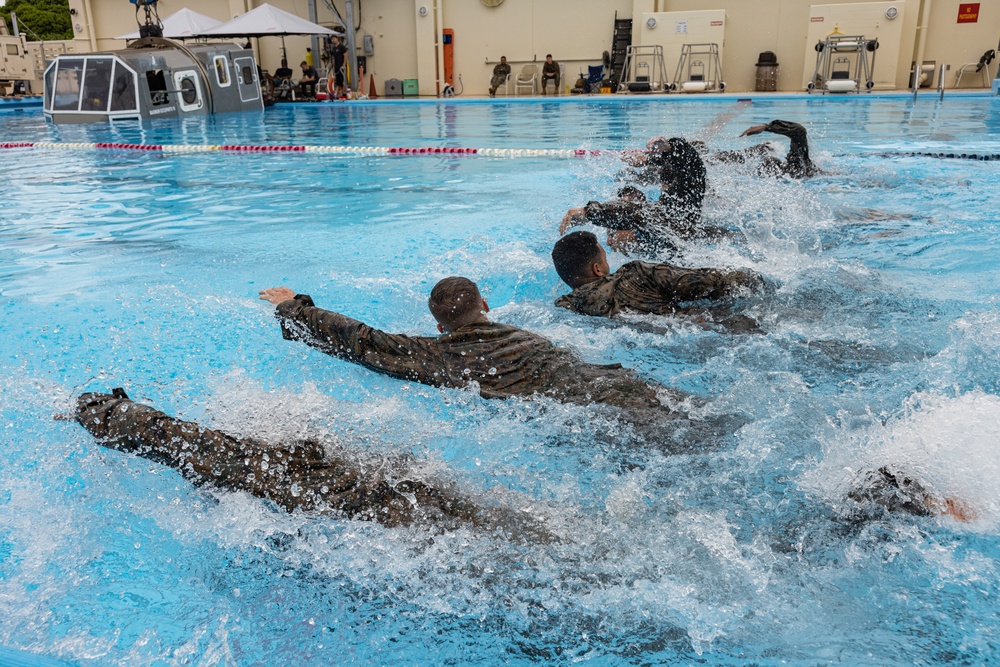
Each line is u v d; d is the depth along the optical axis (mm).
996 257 3662
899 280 3367
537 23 19719
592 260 3193
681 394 2340
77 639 1509
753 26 18094
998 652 1367
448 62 20625
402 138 10531
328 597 1600
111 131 12250
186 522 1843
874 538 1661
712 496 1852
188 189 6676
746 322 2904
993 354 2512
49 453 2107
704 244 3760
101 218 5477
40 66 20812
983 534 1656
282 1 20984
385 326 3145
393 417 2258
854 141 8367
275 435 2133
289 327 2568
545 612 1533
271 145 9812
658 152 4559
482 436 2150
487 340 2479
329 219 5195
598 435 2135
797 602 1514
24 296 3596
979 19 17062
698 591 1557
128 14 22047
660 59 18391
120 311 3338
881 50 16984
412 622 1524
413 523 1794
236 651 1472
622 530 1752
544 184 6340
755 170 5273
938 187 5340
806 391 2350
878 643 1402
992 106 12953
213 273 3930
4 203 6168
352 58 20406
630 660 1407
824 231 4141
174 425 2027
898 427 2027
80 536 1817
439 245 4375
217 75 15406
